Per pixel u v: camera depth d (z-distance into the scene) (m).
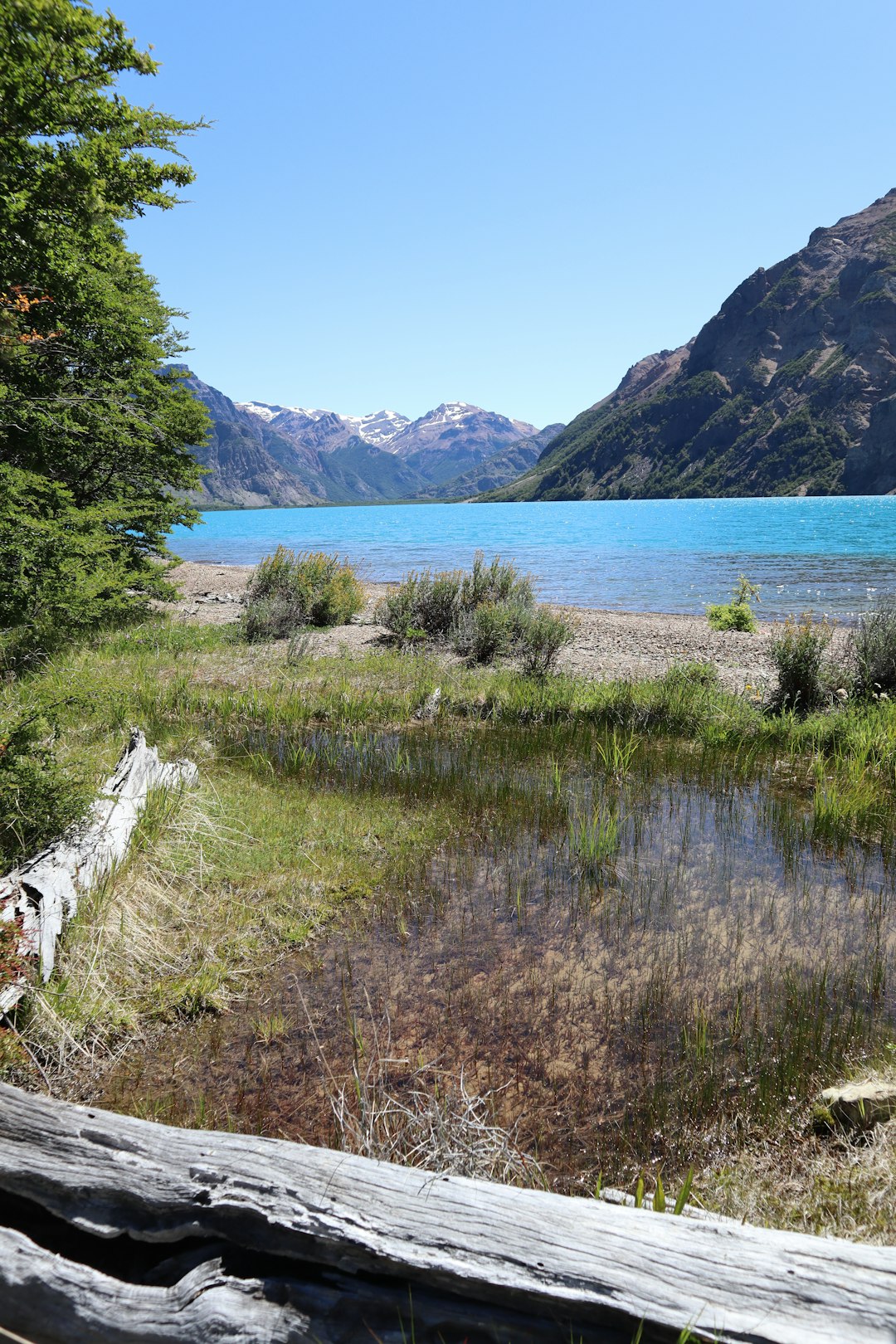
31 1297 1.72
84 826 5.12
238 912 5.20
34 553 11.10
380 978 4.51
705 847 6.26
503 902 5.39
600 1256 1.65
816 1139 3.15
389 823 6.69
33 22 6.94
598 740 9.12
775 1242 1.67
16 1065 3.65
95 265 11.93
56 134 8.42
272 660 13.02
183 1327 1.61
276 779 7.73
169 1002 4.23
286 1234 1.73
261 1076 3.68
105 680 8.62
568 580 27.50
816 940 4.77
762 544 42.44
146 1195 1.85
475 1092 3.51
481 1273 1.61
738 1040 3.83
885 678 9.93
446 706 10.58
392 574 30.75
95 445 14.37
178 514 17.08
